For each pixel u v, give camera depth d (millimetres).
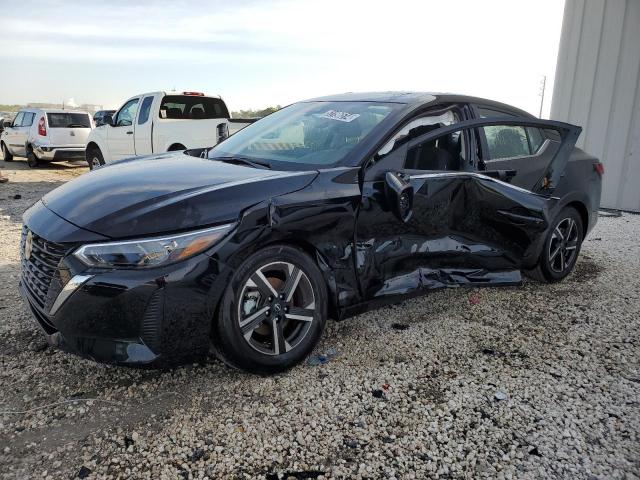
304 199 2906
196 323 2598
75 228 2594
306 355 3045
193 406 2688
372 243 3225
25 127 15766
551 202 3953
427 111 3646
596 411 2703
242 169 3258
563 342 3486
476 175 3670
